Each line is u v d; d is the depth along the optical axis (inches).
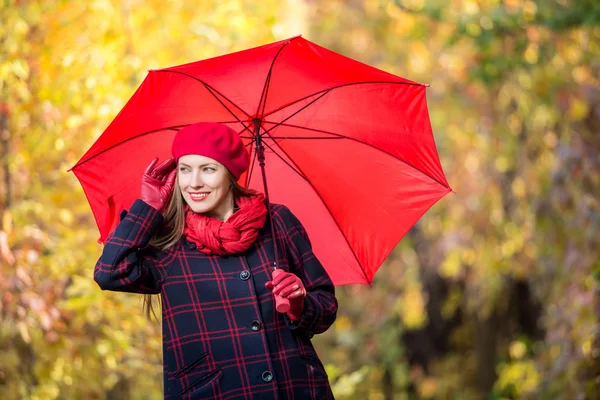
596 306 427.2
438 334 1008.2
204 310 180.2
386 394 990.4
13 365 352.5
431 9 629.6
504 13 568.4
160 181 189.0
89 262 374.9
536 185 633.6
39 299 357.4
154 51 416.2
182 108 202.5
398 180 214.4
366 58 925.2
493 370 925.2
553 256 554.6
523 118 690.8
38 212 370.9
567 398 429.4
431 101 801.6
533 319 911.7
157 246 185.9
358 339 968.3
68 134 370.9
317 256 221.8
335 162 215.2
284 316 183.8
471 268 872.3
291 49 191.6
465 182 808.3
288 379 179.5
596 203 474.9
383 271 985.5
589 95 515.2
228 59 191.0
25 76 358.0
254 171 217.2
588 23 536.1
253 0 443.5
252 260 185.9
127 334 381.7
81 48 379.9
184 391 176.7
